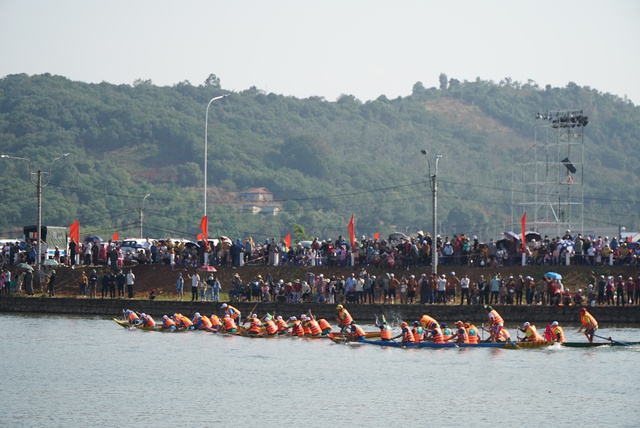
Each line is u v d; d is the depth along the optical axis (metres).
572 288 91.88
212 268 98.19
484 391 60.94
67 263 111.75
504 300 89.19
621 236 132.62
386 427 52.84
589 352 74.50
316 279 93.62
